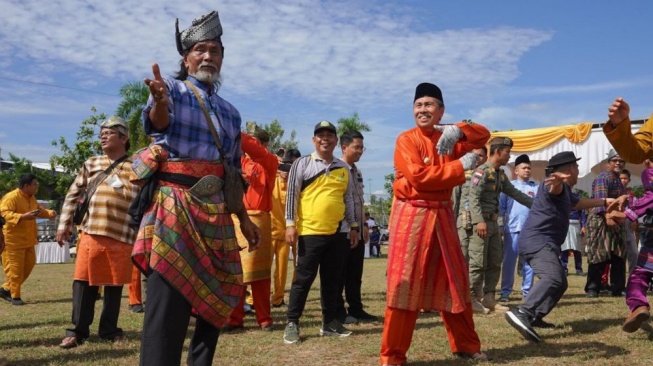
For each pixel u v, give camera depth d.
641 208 5.00
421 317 6.63
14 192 8.86
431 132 4.42
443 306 4.28
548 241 5.41
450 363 4.46
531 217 5.54
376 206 50.59
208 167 3.09
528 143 16.31
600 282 8.70
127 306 8.17
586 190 16.17
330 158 5.60
